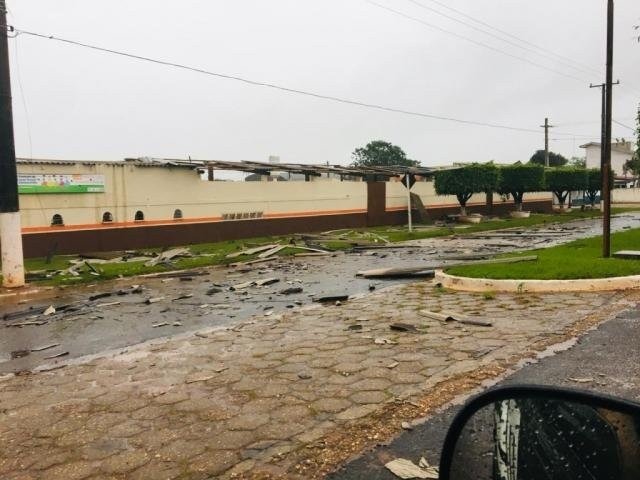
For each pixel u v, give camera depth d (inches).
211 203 904.9
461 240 895.1
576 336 258.7
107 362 261.1
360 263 644.7
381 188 1228.5
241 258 692.7
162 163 830.5
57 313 399.5
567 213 1667.1
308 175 1095.6
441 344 257.0
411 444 157.1
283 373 226.2
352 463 147.6
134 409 193.8
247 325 327.3
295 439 163.3
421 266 554.9
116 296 464.8
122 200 789.2
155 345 290.2
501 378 205.5
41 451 163.5
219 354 262.4
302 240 918.4
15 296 470.6
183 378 227.0
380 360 236.5
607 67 511.2
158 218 831.7
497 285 392.8
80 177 743.7
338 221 1135.0
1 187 486.0
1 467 154.0
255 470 145.9
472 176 1244.5
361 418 176.2
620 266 416.5
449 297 382.3
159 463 152.1
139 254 737.0
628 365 213.3
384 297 402.3
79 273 572.4
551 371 210.7
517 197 1496.1
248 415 183.2
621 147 2984.7
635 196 2362.2
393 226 1226.0
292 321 331.9
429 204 1379.2
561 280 379.9
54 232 721.0
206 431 172.1
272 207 1007.0
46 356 282.2
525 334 267.0
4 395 218.7
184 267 618.8
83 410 195.5
